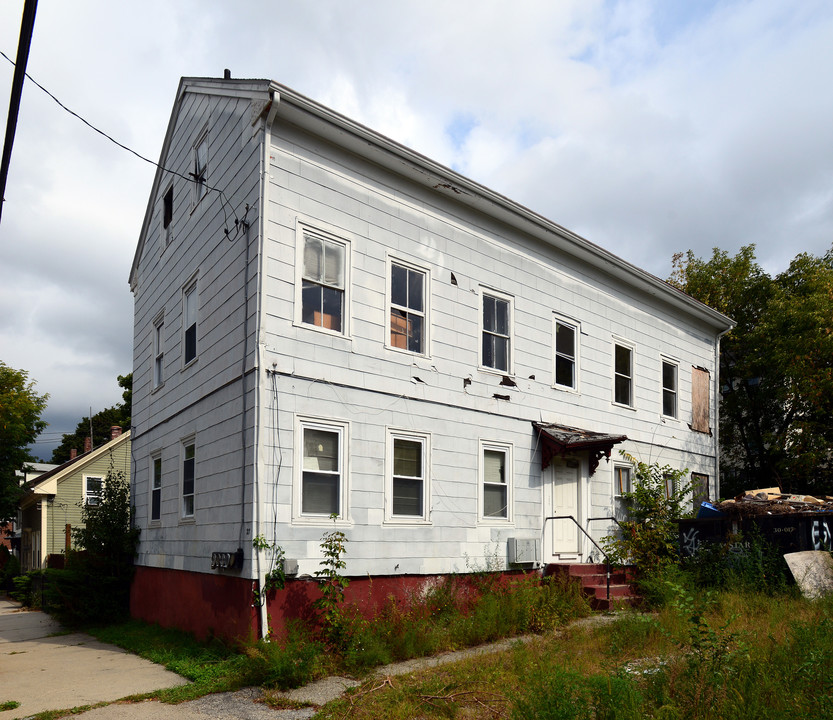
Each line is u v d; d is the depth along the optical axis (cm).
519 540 1336
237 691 820
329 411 1091
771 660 680
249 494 1002
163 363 1509
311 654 870
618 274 1716
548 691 605
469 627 1059
